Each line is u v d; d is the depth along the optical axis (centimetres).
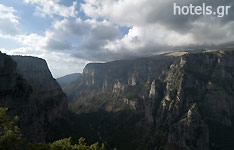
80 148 4109
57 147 3947
